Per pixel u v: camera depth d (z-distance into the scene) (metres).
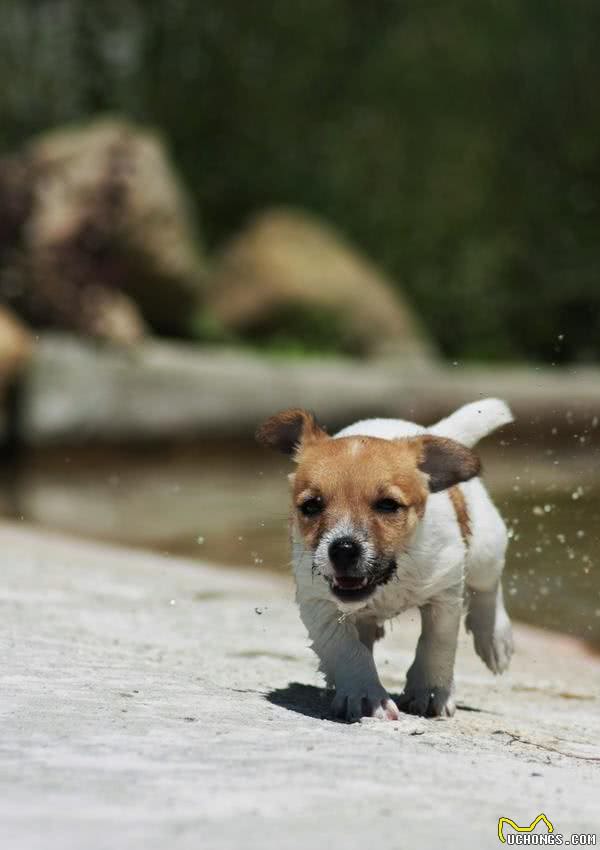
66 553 10.37
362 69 29.33
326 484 5.07
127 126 21.97
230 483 16.75
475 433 6.05
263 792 3.14
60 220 19.53
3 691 4.37
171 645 6.39
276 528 12.74
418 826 2.95
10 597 7.40
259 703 4.88
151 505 14.61
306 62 28.50
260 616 7.92
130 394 17.61
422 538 5.15
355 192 28.44
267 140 27.91
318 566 4.93
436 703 5.45
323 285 23.62
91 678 4.86
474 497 5.85
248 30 27.86
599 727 5.55
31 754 3.41
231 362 18.77
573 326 28.41
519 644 8.07
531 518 10.28
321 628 5.12
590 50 29.17
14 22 25.70
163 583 9.02
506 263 28.55
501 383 19.41
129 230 20.05
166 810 2.89
